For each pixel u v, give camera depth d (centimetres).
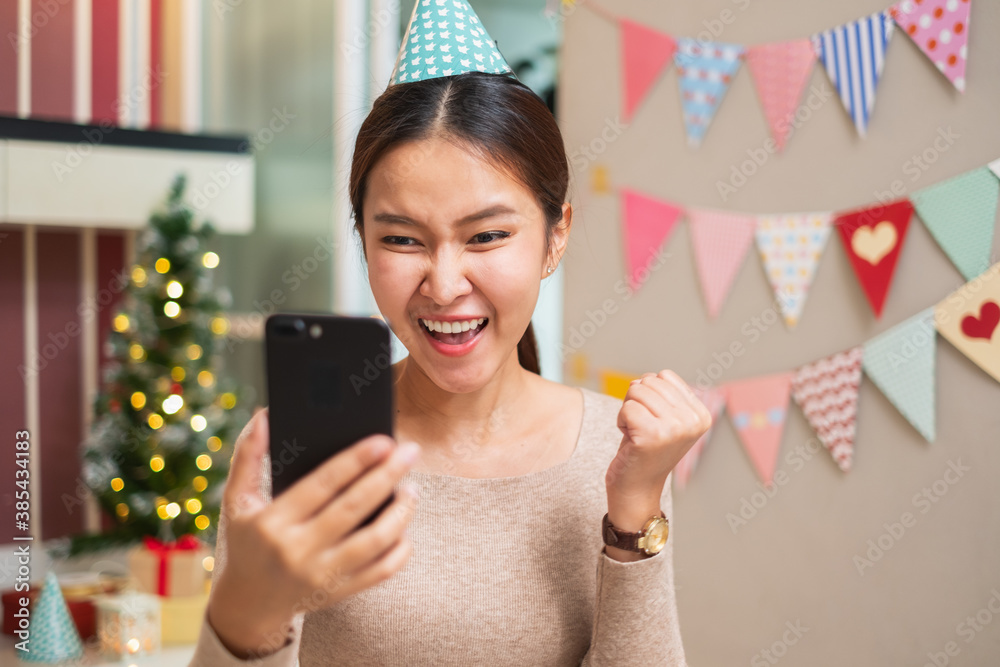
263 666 65
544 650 91
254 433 62
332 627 88
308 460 70
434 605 88
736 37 166
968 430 136
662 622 87
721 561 175
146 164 305
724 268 169
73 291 337
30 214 288
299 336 70
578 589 93
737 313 168
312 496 58
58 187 292
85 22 347
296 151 346
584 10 196
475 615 89
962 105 134
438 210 81
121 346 273
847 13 148
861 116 146
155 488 264
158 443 261
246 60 376
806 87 155
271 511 58
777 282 160
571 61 200
